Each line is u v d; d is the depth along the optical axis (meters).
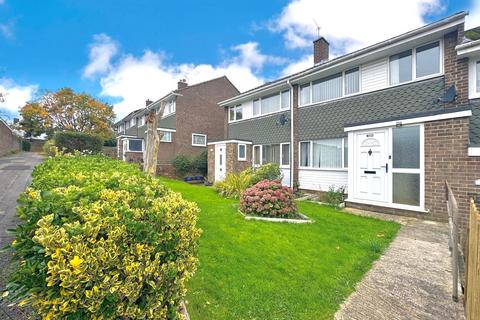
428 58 7.79
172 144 19.94
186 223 2.34
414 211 6.61
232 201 8.03
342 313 2.73
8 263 2.87
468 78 6.90
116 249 1.74
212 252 3.92
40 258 1.63
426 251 4.44
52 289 1.57
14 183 7.63
